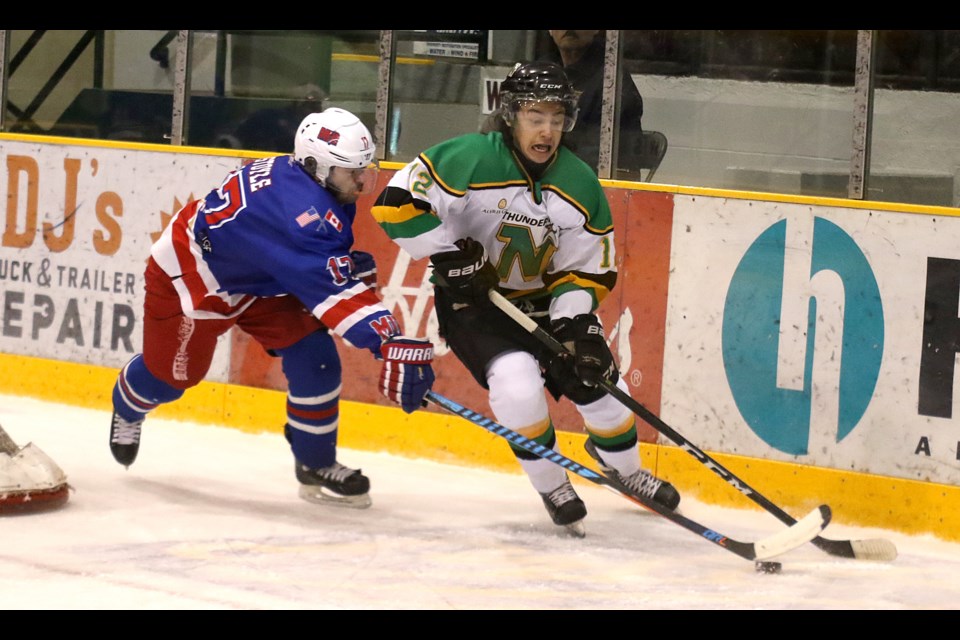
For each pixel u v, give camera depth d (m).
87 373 12.74
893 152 9.90
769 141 10.36
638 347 10.51
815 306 9.78
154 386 9.49
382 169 11.51
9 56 13.19
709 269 10.17
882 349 9.55
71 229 12.81
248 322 9.24
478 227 8.66
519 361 8.63
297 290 8.45
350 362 11.60
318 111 12.10
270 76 12.21
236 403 12.05
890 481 9.54
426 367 8.34
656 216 10.37
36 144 12.95
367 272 9.26
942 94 9.69
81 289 12.79
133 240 12.49
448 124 11.55
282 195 8.52
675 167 10.74
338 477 9.38
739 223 10.03
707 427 10.25
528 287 9.01
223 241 8.72
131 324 12.52
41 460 8.96
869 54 9.85
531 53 11.15
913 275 9.41
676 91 10.66
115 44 12.74
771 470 9.98
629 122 10.87
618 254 10.55
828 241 9.70
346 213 8.91
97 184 12.66
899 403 9.51
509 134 8.55
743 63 10.38
